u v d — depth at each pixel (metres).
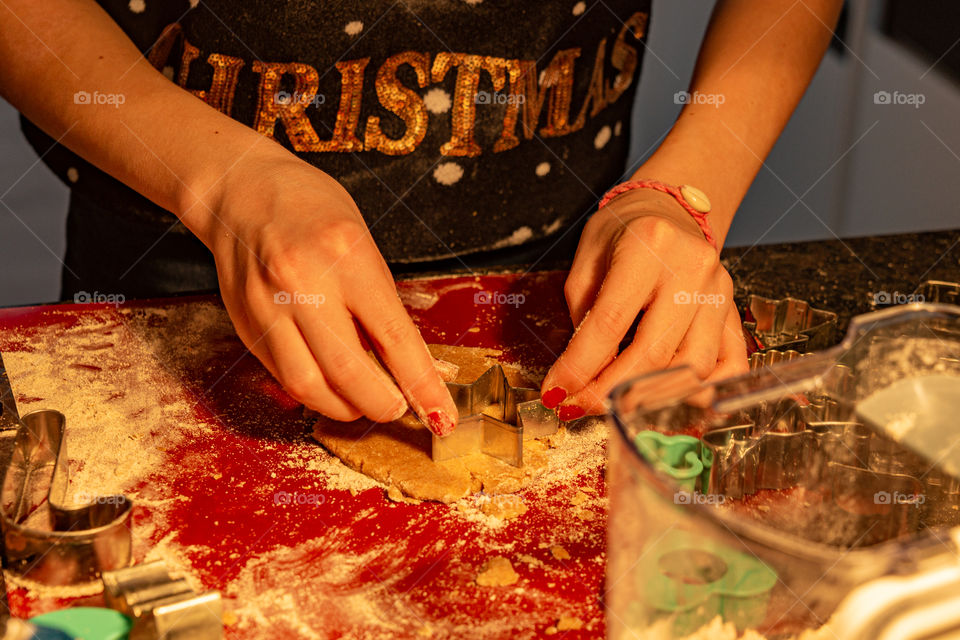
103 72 0.81
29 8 0.83
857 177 2.45
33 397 0.75
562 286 1.05
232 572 0.54
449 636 0.48
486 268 1.10
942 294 0.95
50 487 0.57
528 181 1.14
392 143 1.04
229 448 0.69
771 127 0.99
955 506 0.56
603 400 0.68
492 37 1.02
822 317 0.85
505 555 0.56
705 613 0.40
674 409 0.49
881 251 1.14
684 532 0.38
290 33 0.96
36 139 1.09
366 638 0.48
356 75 0.99
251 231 0.65
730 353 0.72
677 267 0.67
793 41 1.05
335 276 0.61
